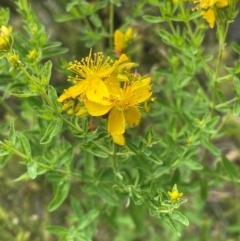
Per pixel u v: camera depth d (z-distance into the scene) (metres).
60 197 0.17
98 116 0.14
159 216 0.14
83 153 0.20
